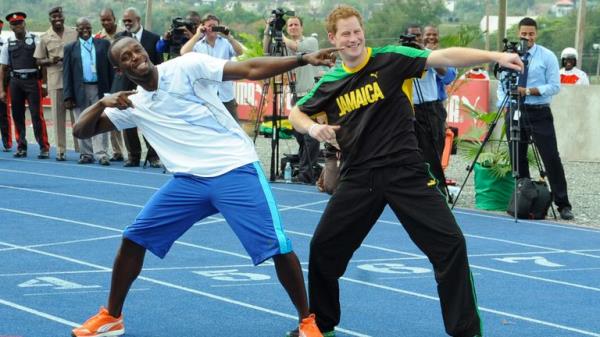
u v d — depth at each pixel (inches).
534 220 831.7
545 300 553.3
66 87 1116.5
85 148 1168.8
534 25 816.9
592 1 4028.1
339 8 433.7
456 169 1170.0
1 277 585.6
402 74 428.8
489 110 1325.0
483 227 791.7
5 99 1229.7
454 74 810.8
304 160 1013.8
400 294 557.3
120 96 435.5
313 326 437.4
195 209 441.4
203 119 434.6
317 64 423.5
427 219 428.1
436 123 791.7
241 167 433.7
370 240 718.5
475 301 426.6
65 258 645.3
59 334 466.9
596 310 532.4
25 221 788.6
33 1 3747.5
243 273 602.9
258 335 470.0
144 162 1154.0
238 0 3595.0
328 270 448.1
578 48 1962.4
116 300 457.1
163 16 3636.8
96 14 3656.5
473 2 4746.6
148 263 625.3
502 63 406.0
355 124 435.8
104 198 911.7
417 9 2664.9
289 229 768.3
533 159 884.0
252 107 1487.5
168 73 434.6
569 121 1282.0
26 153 1242.0
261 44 1172.5
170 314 505.7
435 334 478.0
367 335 474.9
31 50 1202.6
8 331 470.0
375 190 435.8
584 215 866.1
